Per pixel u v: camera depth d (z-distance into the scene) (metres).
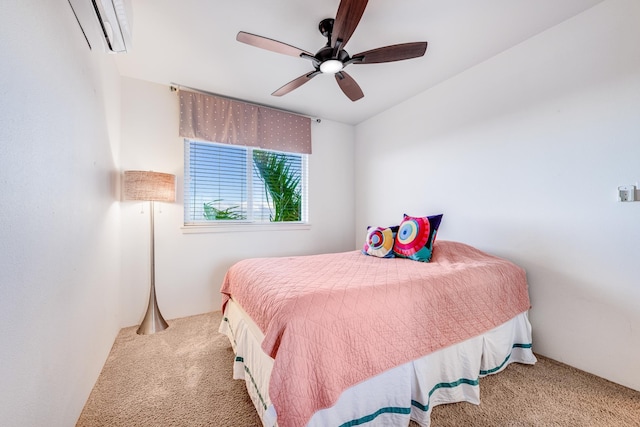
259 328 1.30
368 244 2.46
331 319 1.12
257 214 3.19
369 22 1.78
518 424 1.27
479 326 1.56
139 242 2.49
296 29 1.87
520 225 2.03
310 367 1.02
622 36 1.57
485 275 1.71
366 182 3.60
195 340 2.15
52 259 1.02
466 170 2.41
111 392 1.51
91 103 1.54
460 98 2.45
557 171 1.84
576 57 1.75
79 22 1.32
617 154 1.59
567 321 1.79
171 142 2.64
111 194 2.04
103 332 1.78
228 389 1.55
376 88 2.73
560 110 1.82
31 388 0.87
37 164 0.92
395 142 3.15
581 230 1.73
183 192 2.70
